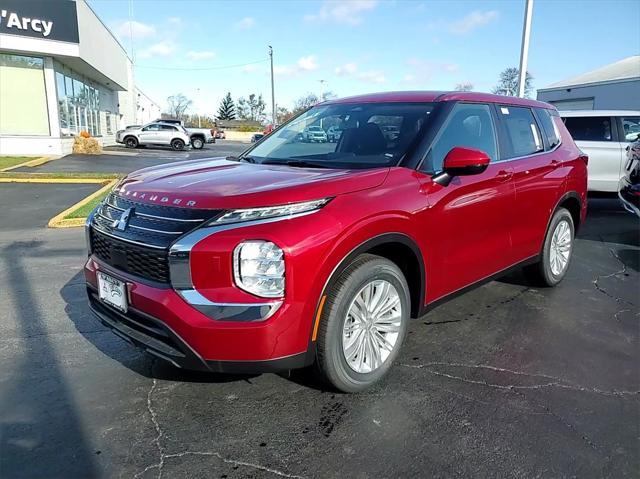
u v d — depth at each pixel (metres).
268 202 2.67
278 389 3.20
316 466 2.50
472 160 3.29
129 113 49.78
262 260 2.57
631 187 6.89
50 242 7.16
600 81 24.80
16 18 19.38
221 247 2.55
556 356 3.73
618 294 5.13
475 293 5.09
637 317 4.52
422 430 2.79
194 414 2.93
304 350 2.74
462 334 4.09
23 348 3.75
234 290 2.57
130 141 32.62
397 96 4.16
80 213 8.95
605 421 2.91
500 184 4.04
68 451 2.59
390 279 3.18
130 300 2.84
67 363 3.53
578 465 2.53
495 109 4.32
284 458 2.56
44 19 20.02
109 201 3.35
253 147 4.44
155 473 2.44
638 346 3.92
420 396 3.14
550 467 2.51
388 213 3.03
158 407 3.00
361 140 3.75
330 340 2.85
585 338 4.05
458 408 3.02
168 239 2.69
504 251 4.26
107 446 2.63
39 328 4.11
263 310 2.57
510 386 3.28
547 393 3.21
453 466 2.51
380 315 3.18
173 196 2.88
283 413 2.94
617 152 9.61
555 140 5.12
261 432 2.76
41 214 9.21
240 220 2.62
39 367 3.46
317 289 2.70
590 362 3.64
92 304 3.36
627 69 26.22
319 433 2.76
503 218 4.13
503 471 2.48
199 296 2.59
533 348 3.85
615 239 7.69
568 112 10.14
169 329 2.65
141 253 2.80
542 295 5.05
